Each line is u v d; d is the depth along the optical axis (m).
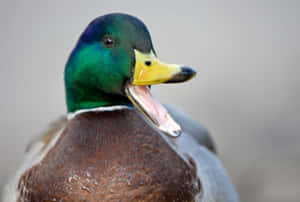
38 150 6.21
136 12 18.52
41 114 13.18
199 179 5.42
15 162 11.00
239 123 11.89
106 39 5.00
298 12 18.58
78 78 5.23
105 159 4.92
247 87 13.59
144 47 4.93
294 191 9.71
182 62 15.45
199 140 7.34
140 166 4.96
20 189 5.28
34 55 15.90
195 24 17.88
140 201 4.90
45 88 14.48
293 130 11.52
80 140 5.08
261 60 15.31
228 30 17.48
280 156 10.68
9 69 15.14
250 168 10.38
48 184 4.98
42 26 17.34
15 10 17.83
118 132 5.10
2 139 11.91
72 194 4.87
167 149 5.21
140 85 4.99
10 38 16.58
